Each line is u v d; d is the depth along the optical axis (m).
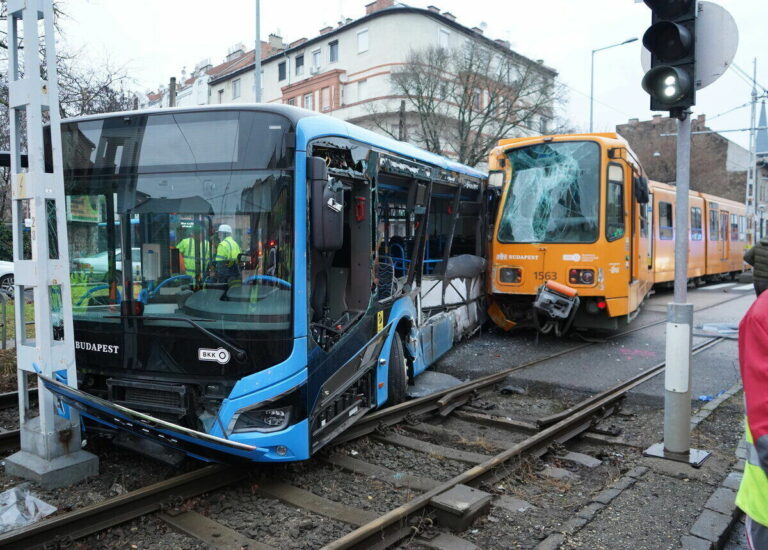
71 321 4.56
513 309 11.36
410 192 6.97
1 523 3.93
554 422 6.29
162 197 4.64
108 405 4.15
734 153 54.78
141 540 3.88
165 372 4.56
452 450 5.58
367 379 5.87
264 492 4.60
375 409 6.41
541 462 5.34
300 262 4.44
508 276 10.80
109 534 3.91
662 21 4.96
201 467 4.97
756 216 33.75
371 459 5.36
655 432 6.20
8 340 10.44
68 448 4.71
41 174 4.35
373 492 4.70
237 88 52.22
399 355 6.83
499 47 29.02
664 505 4.37
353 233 5.65
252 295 4.41
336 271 5.50
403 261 7.11
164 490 4.30
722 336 11.57
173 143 4.64
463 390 7.33
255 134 4.47
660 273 18.00
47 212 4.46
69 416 4.71
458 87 28.09
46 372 4.41
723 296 19.38
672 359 5.29
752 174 37.19
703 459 5.16
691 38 4.96
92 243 4.83
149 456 4.84
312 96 43.16
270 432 4.34
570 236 10.28
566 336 11.64
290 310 4.39
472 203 10.49
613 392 7.51
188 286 4.56
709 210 23.27
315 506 4.37
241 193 4.47
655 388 7.89
